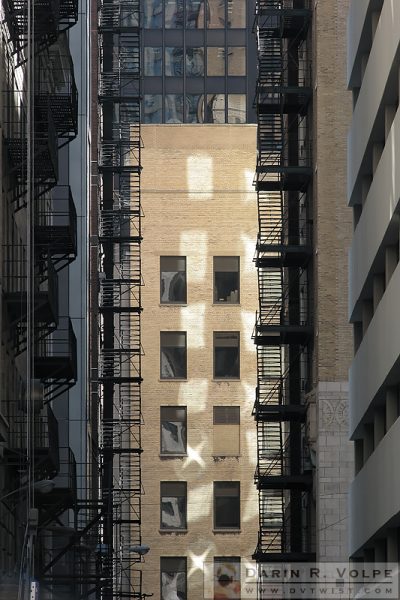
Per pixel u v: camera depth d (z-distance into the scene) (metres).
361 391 66.44
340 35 81.75
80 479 103.69
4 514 69.50
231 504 128.25
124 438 128.75
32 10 71.94
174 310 131.38
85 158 108.69
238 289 131.88
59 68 86.00
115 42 153.25
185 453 128.88
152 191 132.88
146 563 126.69
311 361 84.31
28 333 69.44
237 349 131.12
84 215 108.00
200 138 133.50
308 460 83.94
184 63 157.38
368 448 68.19
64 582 80.88
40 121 72.38
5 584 68.50
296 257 85.50
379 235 60.31
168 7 158.25
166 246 132.25
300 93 85.06
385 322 58.12
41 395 72.62
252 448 128.88
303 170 84.31
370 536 62.88
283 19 86.19
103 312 120.19
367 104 63.72
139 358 121.25
